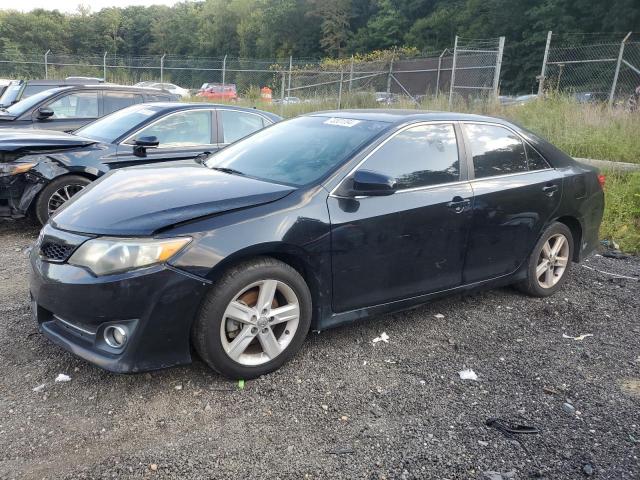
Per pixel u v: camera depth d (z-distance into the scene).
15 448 2.69
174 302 2.99
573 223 5.10
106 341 3.04
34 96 9.38
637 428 3.04
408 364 3.67
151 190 3.48
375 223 3.65
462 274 4.23
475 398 3.29
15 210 6.29
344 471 2.62
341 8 72.19
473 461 2.72
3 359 3.50
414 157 3.99
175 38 95.00
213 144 7.27
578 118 11.53
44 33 83.88
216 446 2.76
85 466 2.59
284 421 2.99
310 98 20.83
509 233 4.45
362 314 3.78
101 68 26.39
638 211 7.39
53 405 3.04
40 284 3.18
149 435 2.83
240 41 85.75
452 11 58.88
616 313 4.68
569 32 40.72
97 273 2.98
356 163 3.72
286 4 75.81
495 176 4.40
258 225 3.23
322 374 3.49
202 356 3.21
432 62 19.78
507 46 44.19
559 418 3.11
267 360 3.39
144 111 7.16
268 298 3.32
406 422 3.03
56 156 6.32
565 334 4.25
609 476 2.64
